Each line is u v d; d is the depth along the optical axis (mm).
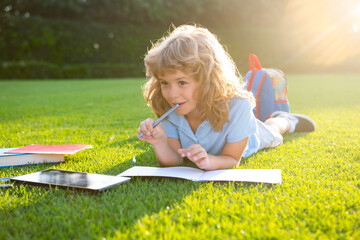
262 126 2014
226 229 988
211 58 1491
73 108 4414
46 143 2309
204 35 1569
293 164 1663
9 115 3799
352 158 1741
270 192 1259
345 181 1394
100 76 13641
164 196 1257
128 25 14734
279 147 2057
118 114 3791
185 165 1782
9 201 1244
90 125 3094
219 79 1542
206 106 1536
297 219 1048
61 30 13297
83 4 14961
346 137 2273
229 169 1538
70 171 1512
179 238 934
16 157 1795
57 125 3119
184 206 1154
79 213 1116
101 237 954
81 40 13633
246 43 15555
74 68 13141
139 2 15008
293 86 7898
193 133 1742
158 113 1756
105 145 2215
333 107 3979
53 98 5816
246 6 17109
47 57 13180
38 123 3234
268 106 2648
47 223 1064
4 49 12555
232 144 1661
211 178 1405
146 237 942
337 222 1030
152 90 1696
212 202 1188
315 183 1359
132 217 1068
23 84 9891
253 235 954
